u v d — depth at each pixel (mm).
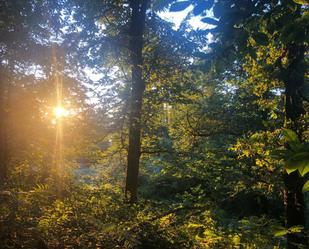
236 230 9352
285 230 2334
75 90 13617
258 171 11992
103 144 16594
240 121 16844
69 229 6840
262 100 11227
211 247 8711
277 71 6270
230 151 15711
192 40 12070
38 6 11227
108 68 14930
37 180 10133
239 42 2734
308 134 8664
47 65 12477
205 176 15164
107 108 14367
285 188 9422
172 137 17391
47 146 13312
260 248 8320
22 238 6176
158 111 15938
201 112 17703
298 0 2320
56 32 12438
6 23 10938
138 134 14852
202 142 17531
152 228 8406
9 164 11945
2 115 12453
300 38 2463
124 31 14953
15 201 6742
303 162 1484
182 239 8586
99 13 14523
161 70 14484
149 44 15375
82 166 16328
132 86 14430
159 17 14430
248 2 2631
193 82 15039
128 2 15031
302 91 8477
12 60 12062
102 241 6633
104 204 9000
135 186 14719
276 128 9766
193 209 11750
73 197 8703
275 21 2637
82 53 13125
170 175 20156
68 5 12180
